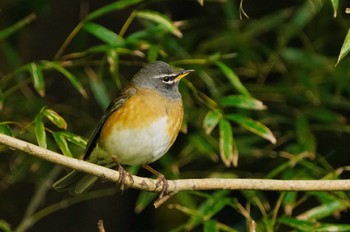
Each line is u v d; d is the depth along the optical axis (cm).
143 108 1067
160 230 1476
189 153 1354
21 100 1366
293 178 1231
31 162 1362
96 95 1263
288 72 1416
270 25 1369
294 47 1497
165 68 1102
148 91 1083
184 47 1398
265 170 1420
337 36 1438
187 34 1427
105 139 1075
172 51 1334
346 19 1438
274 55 1371
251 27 1373
